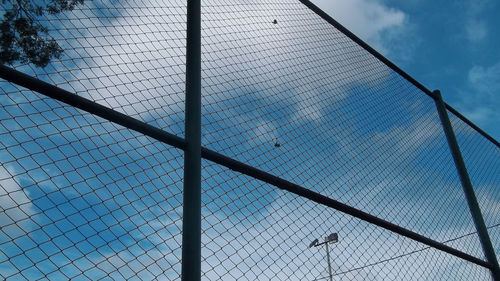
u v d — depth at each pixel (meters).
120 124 1.62
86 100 1.56
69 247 1.38
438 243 2.93
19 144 1.48
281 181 2.13
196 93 1.90
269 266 1.92
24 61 2.22
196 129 1.81
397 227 2.70
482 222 3.47
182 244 1.54
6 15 2.34
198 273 1.48
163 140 1.71
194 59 2.00
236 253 1.83
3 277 1.23
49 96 1.50
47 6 2.19
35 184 1.44
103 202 1.54
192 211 1.60
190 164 1.70
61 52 2.10
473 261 3.11
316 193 2.28
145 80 1.99
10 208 1.34
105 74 1.91
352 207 2.46
